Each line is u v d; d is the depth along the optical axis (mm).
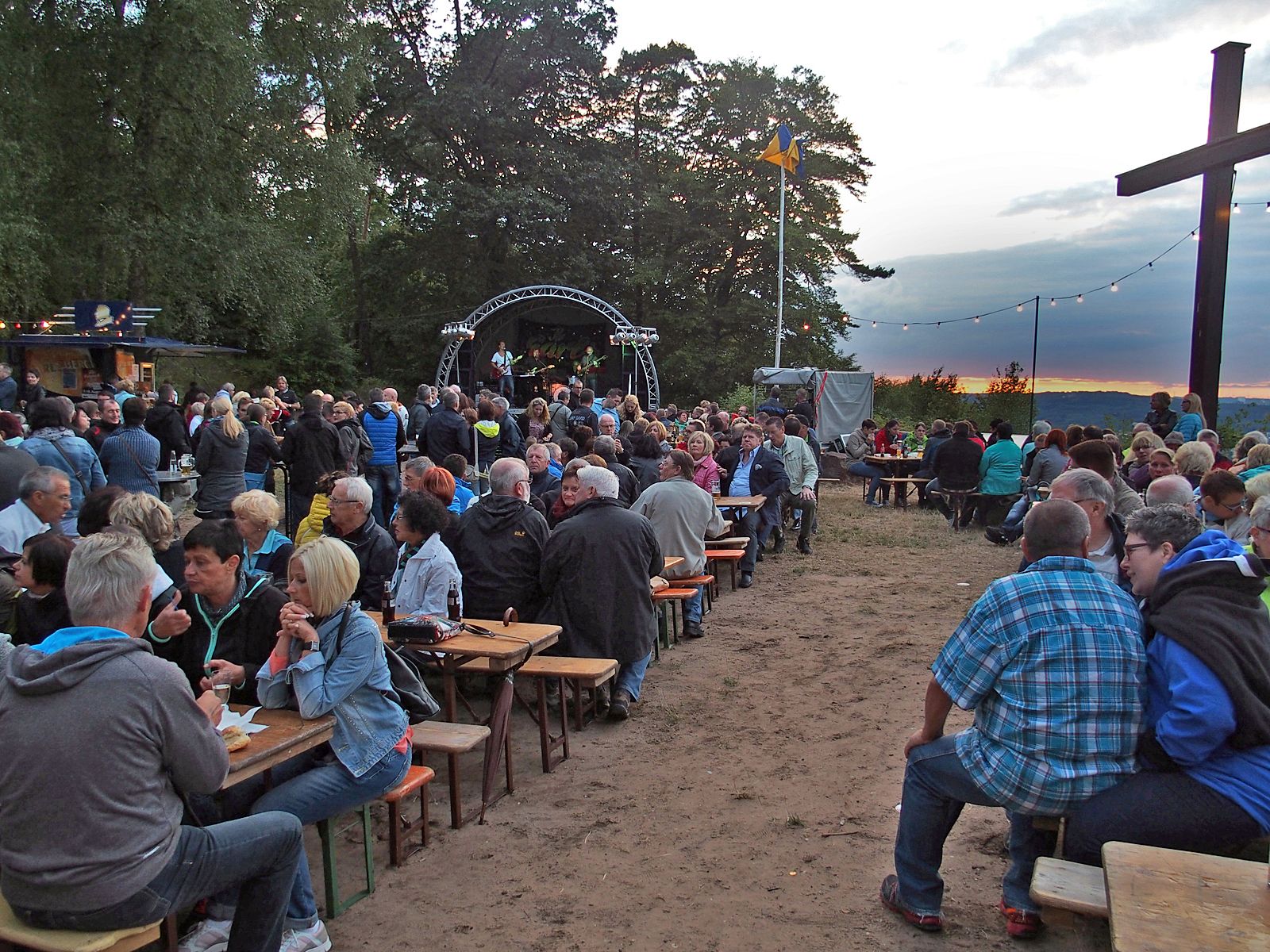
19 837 2111
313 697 3006
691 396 34688
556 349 33062
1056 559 2797
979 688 2756
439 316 32969
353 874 3547
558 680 5223
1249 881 2135
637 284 33031
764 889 3365
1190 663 2535
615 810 4066
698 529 6891
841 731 4977
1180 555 2805
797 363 34094
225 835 2428
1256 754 2537
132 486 8352
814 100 34312
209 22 19000
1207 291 10094
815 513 11305
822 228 33625
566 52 32000
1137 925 1959
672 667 6219
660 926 3133
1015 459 11898
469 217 30594
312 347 31094
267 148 21688
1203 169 9297
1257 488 4695
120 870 2127
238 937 2564
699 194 33750
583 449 9117
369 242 36719
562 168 31859
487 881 3461
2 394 13531
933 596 8266
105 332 17703
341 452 9109
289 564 3143
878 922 3135
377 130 32469
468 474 9219
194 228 20359
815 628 7184
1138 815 2545
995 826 3898
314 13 21594
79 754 2094
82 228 20281
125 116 20391
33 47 18906
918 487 14766
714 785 4324
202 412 12742
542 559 5148
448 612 4438
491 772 4051
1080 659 2656
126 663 2182
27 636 3354
